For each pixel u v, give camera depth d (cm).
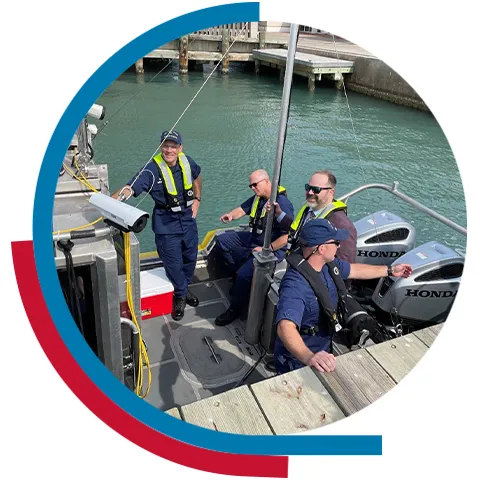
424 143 901
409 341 182
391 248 344
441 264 297
